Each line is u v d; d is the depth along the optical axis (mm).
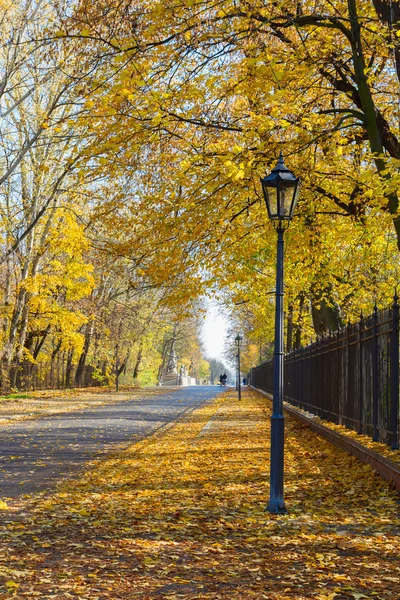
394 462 11727
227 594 6023
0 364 42594
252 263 20109
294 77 16453
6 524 9125
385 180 14547
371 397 15758
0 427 25438
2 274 43469
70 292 44844
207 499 10922
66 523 9188
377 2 15445
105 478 13266
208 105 16375
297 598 5824
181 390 75812
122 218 18344
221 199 16625
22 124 33719
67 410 36156
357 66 16344
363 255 23484
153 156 17234
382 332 14289
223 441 20031
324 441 18562
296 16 15906
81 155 16188
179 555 7461
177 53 14625
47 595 5930
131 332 64125
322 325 30094
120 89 14281
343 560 7055
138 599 5895
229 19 15055
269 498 10297
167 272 17391
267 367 53000
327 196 18922
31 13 28203
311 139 16078
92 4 14875
